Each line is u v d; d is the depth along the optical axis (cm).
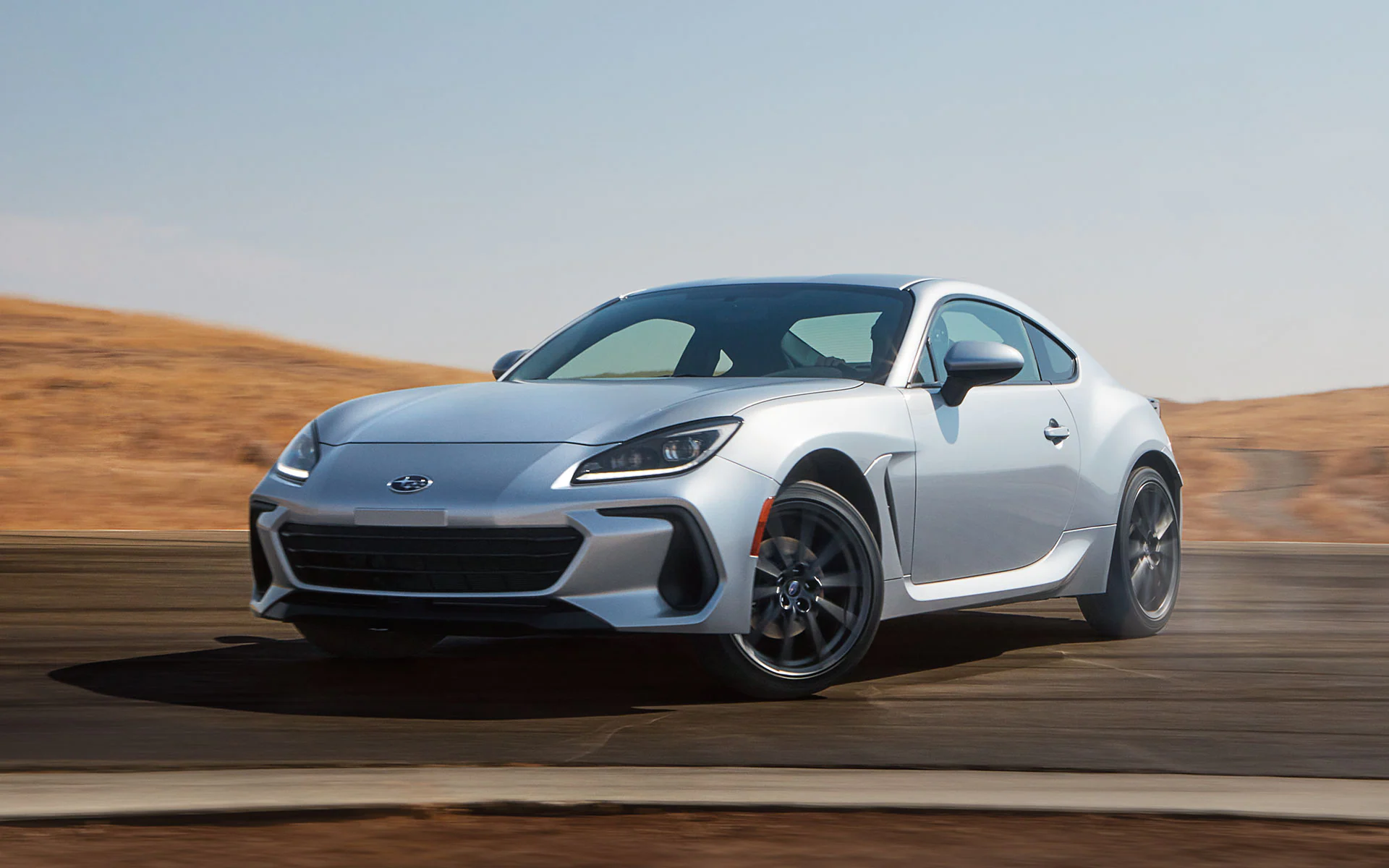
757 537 418
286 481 447
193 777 319
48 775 321
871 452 454
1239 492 1686
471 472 418
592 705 427
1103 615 584
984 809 292
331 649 497
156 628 581
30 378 2834
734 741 376
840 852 259
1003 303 565
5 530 1025
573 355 539
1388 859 259
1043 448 528
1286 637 596
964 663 522
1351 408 3959
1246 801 303
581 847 260
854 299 527
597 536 402
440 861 250
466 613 411
